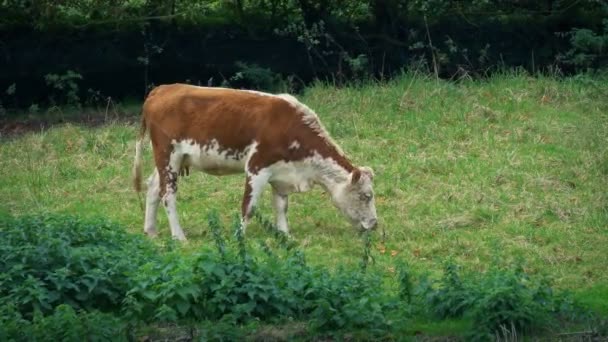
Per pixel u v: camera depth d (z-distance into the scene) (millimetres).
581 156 18594
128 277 11859
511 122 20641
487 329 10859
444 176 18031
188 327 11242
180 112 15273
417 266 13883
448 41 25047
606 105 21406
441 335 11070
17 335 10438
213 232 12156
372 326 11062
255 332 11109
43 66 25031
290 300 11438
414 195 17094
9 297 11273
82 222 13477
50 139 20844
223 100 15211
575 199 16672
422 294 11797
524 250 14422
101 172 19031
